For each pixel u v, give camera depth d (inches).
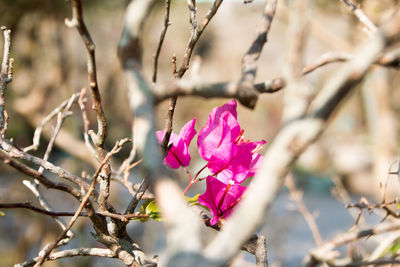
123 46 19.0
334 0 64.9
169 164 24.6
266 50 215.6
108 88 113.6
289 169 17.1
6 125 25.2
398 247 27.0
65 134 72.4
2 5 75.1
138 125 18.6
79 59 113.0
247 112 252.1
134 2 19.1
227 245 16.5
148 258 24.1
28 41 82.1
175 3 67.7
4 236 96.2
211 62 237.9
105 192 23.5
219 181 23.9
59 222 25.8
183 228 17.1
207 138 24.4
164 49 217.8
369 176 244.8
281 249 76.5
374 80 90.0
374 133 91.4
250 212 16.7
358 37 60.8
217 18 242.2
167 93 18.9
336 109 17.2
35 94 79.5
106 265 96.3
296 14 19.1
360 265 20.8
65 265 83.6
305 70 20.8
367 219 115.3
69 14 82.9
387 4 41.9
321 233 147.9
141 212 23.9
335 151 260.2
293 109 18.4
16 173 92.9
